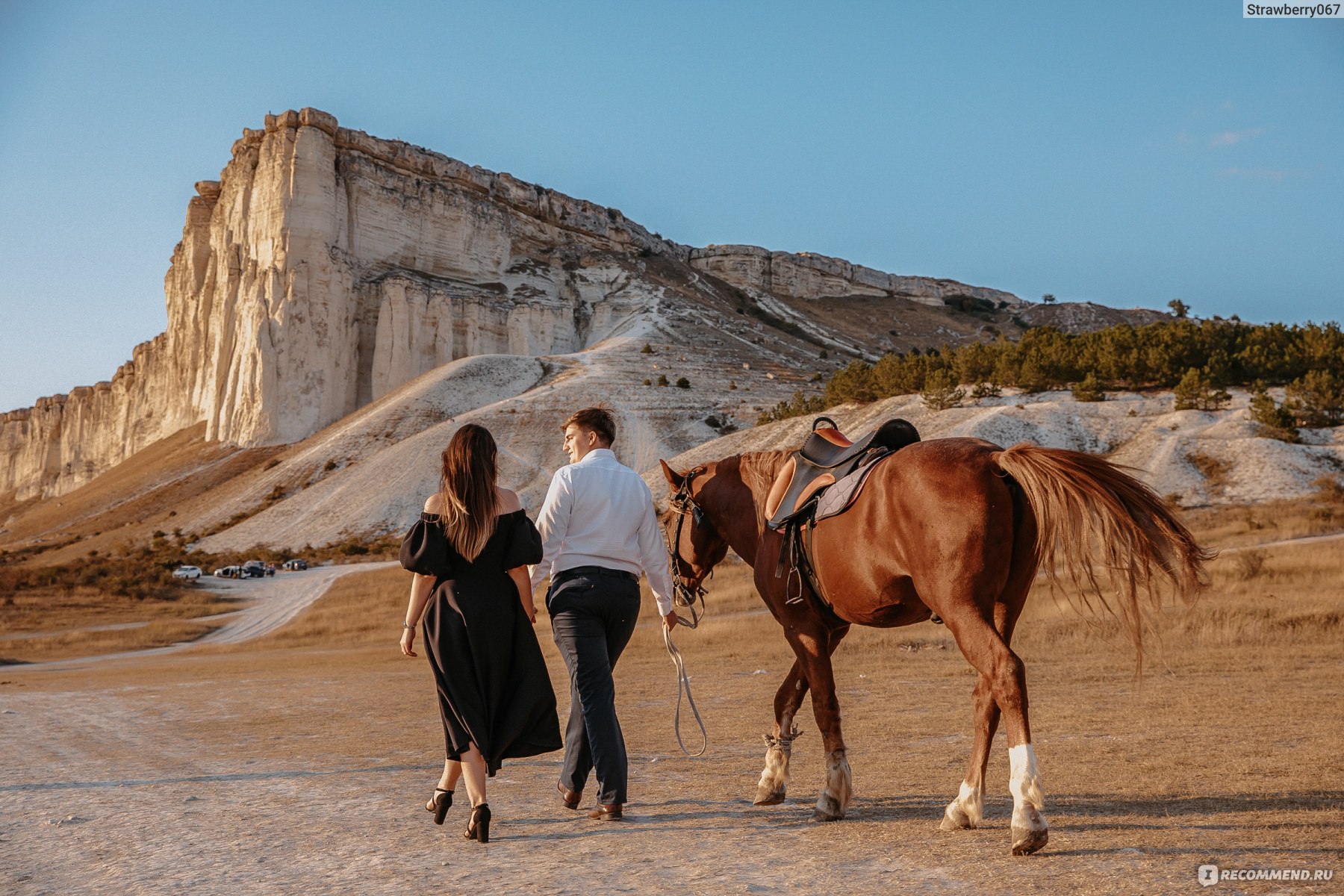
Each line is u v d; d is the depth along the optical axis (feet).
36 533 433.89
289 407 469.16
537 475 348.38
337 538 318.45
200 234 581.94
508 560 16.07
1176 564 13.25
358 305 508.94
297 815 17.88
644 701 38.75
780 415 356.38
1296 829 13.58
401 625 138.92
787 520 17.06
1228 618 50.98
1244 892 10.81
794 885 11.90
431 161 600.80
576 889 12.11
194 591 221.87
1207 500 188.24
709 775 21.52
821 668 16.75
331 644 124.67
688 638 71.15
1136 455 214.69
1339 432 219.20
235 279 510.58
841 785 16.07
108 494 459.32
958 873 12.04
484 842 15.19
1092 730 24.80
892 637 58.18
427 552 15.79
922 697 34.63
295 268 485.56
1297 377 264.93
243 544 328.49
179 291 587.68
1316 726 23.47
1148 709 27.84
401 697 44.70
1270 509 164.76
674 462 300.40
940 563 14.07
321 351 480.23
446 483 16.17
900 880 11.85
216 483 424.05
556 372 482.28
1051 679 37.47
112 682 70.18
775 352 610.24
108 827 17.44
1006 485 14.24
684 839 14.88
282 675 68.28
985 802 17.02
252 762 25.68
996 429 236.63
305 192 502.38
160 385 602.85
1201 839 13.23
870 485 15.69
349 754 26.68
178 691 54.75
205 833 16.55
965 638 13.74
